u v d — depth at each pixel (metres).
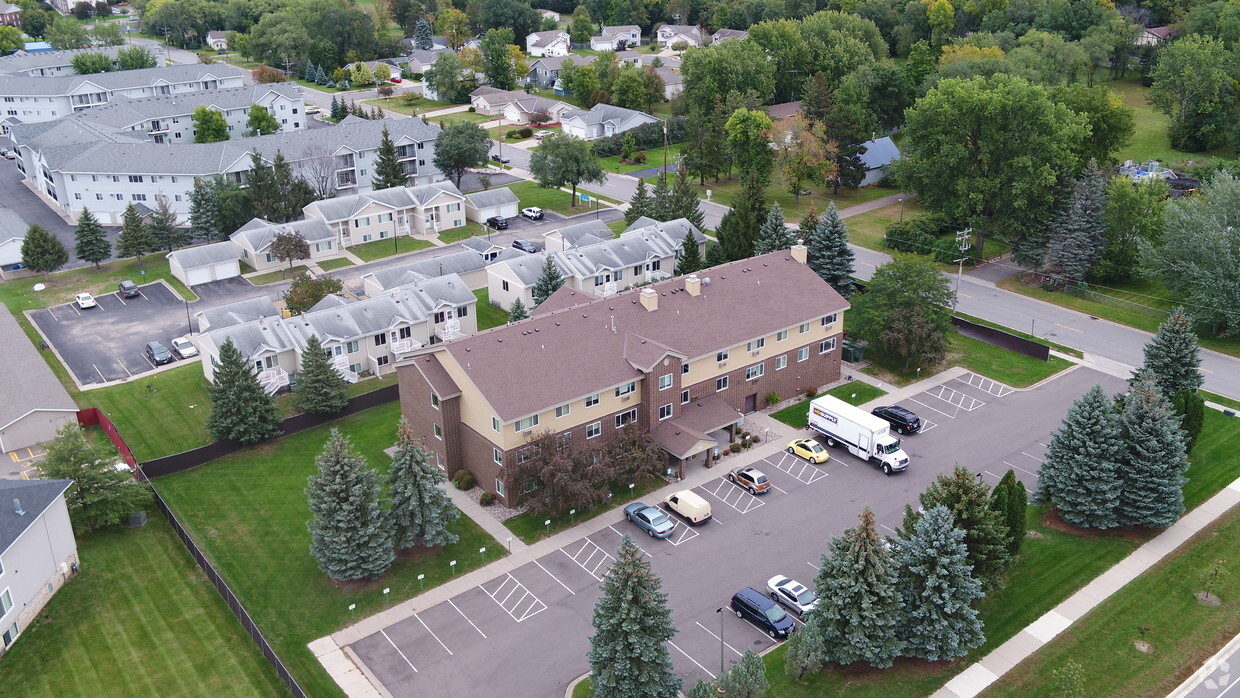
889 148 144.38
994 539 51.09
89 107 167.50
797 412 76.31
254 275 110.25
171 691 47.88
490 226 126.81
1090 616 52.50
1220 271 84.19
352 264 113.69
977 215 105.69
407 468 56.59
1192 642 50.28
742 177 136.12
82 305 100.06
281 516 63.59
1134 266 97.50
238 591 55.88
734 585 55.50
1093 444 59.00
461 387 64.44
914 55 163.12
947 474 66.62
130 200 129.12
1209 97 144.50
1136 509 58.94
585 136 170.50
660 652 44.81
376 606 54.47
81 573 57.47
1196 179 129.38
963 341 88.94
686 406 70.88
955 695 46.94
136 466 67.50
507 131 178.75
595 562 57.97
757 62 163.50
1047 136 100.44
